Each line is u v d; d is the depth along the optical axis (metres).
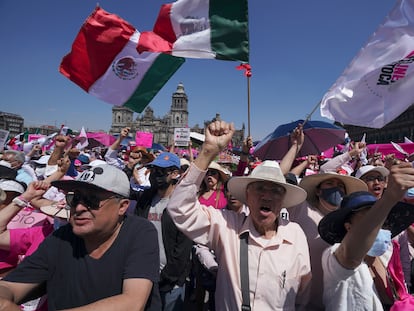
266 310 2.55
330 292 2.55
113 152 7.85
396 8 3.59
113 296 2.03
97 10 4.61
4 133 9.25
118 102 4.81
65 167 4.24
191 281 4.34
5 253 3.32
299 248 2.77
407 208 2.92
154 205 4.37
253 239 2.75
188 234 2.81
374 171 4.36
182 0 4.33
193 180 2.65
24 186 4.03
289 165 4.23
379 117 3.76
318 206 3.71
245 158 5.15
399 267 2.83
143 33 4.50
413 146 10.88
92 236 2.22
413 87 3.59
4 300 1.86
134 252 2.22
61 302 2.20
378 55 3.74
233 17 4.24
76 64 4.68
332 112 3.90
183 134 10.37
